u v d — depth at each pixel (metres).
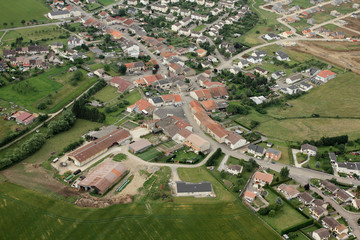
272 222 152.88
